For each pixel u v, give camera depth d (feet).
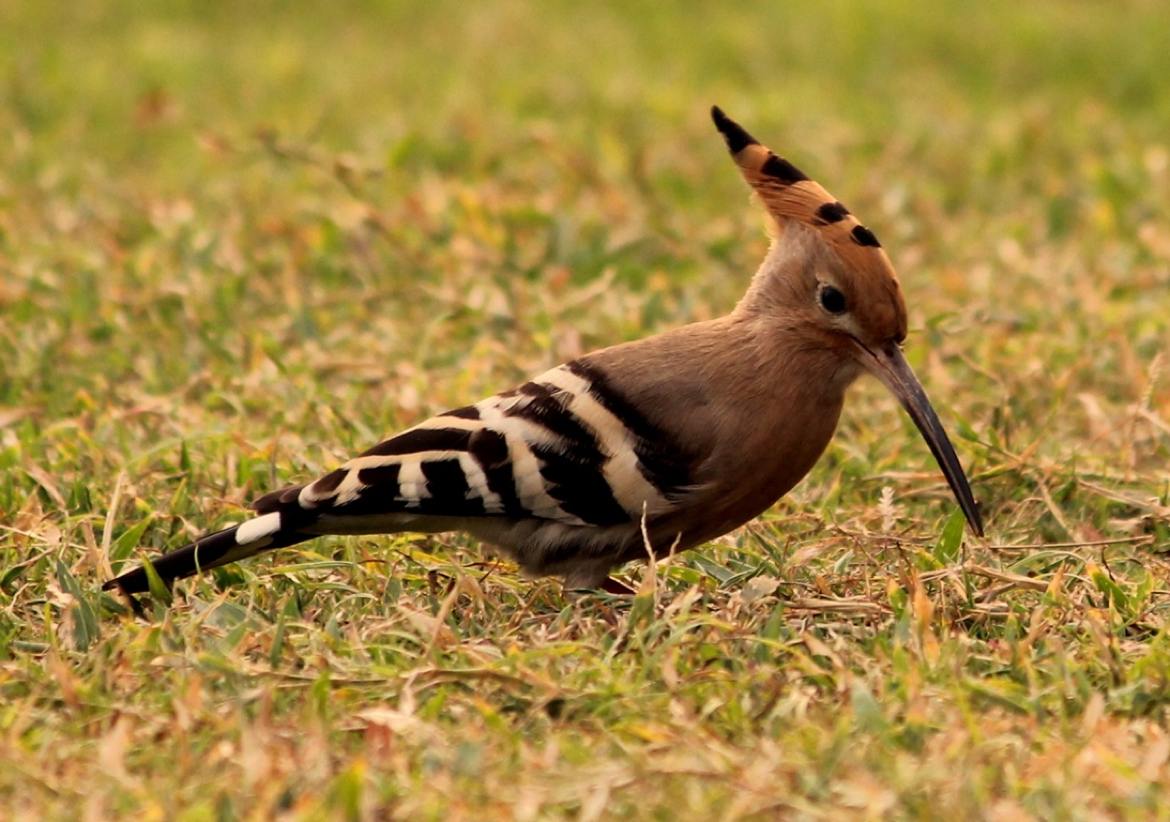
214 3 93.86
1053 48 84.64
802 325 31.12
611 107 73.15
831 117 71.97
